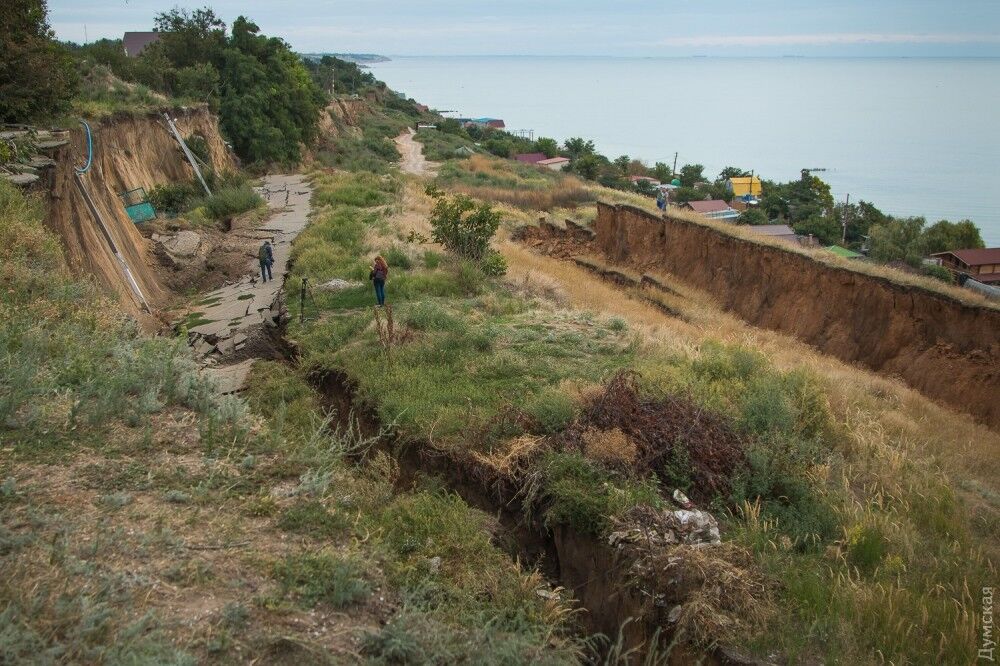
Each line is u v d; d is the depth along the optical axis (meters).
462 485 9.23
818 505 8.59
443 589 6.27
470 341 13.77
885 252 62.84
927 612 6.51
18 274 10.86
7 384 7.65
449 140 94.25
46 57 22.22
